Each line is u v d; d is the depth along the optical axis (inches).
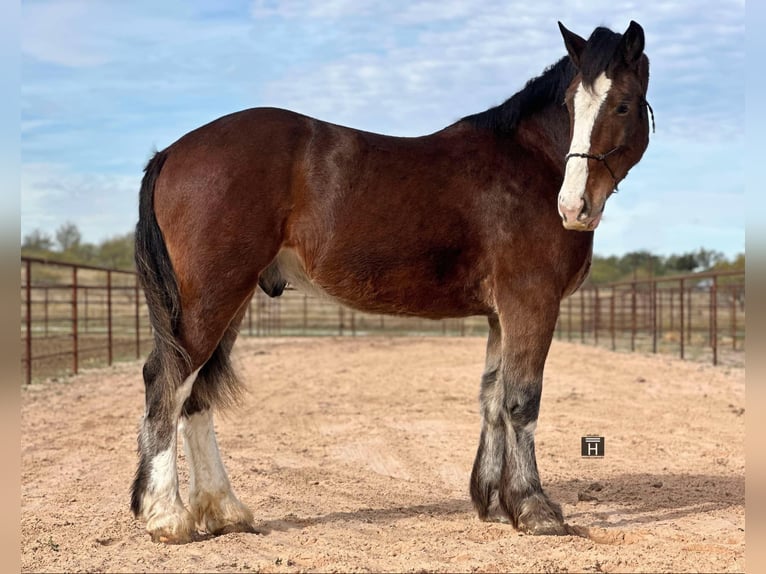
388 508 243.9
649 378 617.9
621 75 200.1
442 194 206.8
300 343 1019.3
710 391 542.6
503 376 211.0
